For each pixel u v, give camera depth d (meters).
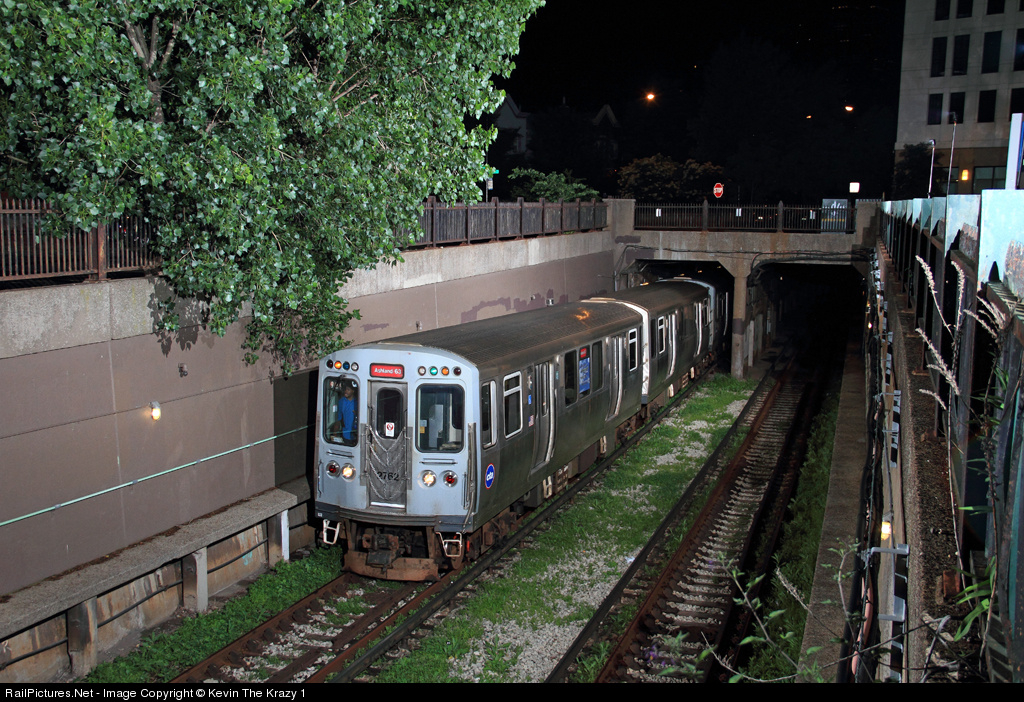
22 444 7.88
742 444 17.09
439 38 9.56
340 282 10.78
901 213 11.82
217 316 8.96
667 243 24.91
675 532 12.20
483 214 17.02
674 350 19.44
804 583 9.90
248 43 8.11
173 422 9.69
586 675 8.14
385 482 10.14
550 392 12.17
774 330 33.69
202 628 9.02
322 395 10.49
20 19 6.76
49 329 8.05
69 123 7.50
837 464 12.56
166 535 9.48
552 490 12.97
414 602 9.70
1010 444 2.97
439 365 9.95
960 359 4.61
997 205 4.01
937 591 3.21
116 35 7.54
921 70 35.84
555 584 10.40
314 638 8.95
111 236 8.91
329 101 8.84
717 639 8.88
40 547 8.11
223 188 7.91
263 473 11.28
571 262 21.86
